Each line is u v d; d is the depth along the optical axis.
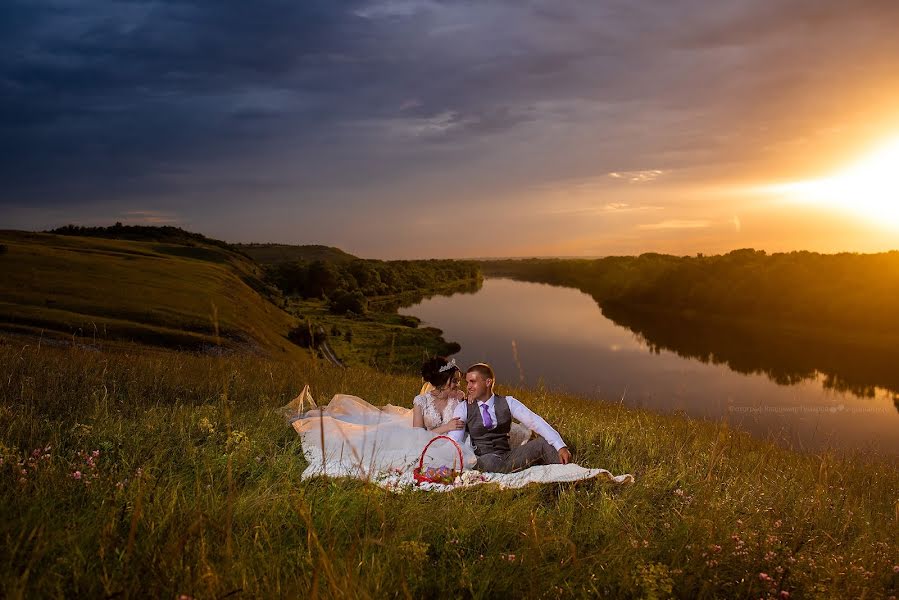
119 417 5.95
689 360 80.75
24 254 68.81
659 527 4.30
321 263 149.38
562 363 75.31
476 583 3.30
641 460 6.29
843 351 88.69
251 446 5.47
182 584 2.77
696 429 8.65
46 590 2.74
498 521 4.06
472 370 6.10
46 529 3.28
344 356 61.31
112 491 3.99
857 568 3.65
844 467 7.56
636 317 133.25
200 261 106.44
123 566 2.93
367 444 5.85
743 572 3.58
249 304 74.50
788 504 4.99
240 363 11.80
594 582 3.35
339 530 3.73
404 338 80.31
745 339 101.44
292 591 2.87
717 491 4.90
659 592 3.15
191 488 4.35
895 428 40.38
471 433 6.11
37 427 5.43
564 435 6.97
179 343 46.34
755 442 9.32
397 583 3.12
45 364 8.50
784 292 121.00
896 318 99.75
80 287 58.81
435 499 4.47
